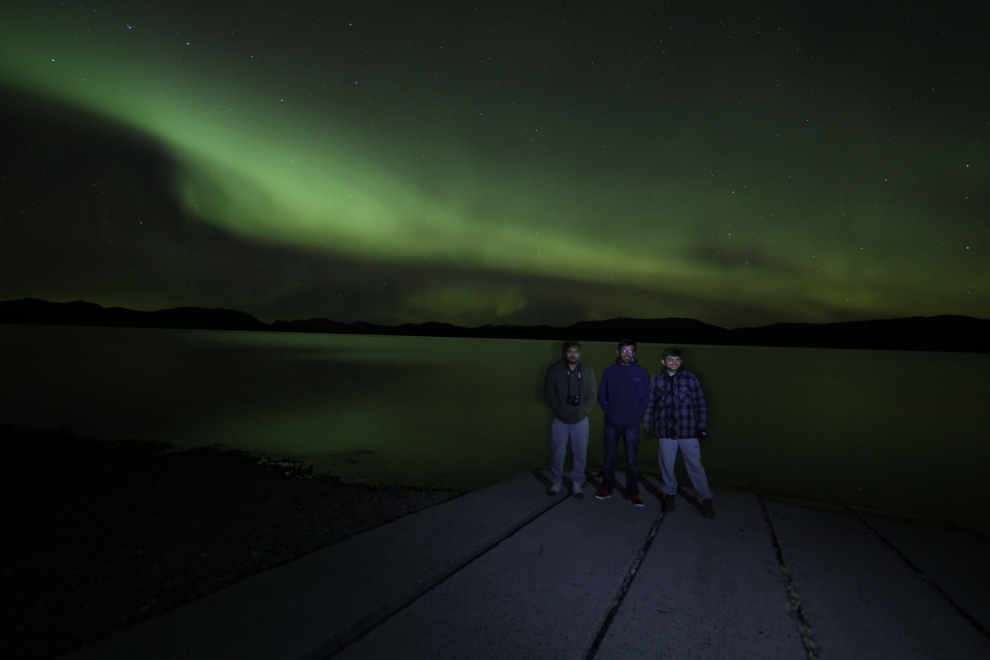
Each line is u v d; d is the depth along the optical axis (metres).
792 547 4.66
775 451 15.01
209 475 8.61
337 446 14.55
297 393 28.06
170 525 5.39
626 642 3.15
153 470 8.77
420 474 11.55
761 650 3.10
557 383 5.78
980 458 14.42
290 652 2.85
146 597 3.66
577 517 5.23
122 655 2.81
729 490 6.40
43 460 9.07
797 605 3.64
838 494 10.72
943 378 48.41
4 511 5.71
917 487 11.39
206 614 3.26
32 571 4.12
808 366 65.25
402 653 2.93
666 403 5.44
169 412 20.34
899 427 19.77
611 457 5.80
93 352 61.75
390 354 79.81
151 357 56.09
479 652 2.94
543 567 4.07
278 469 10.93
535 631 3.16
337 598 3.47
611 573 3.99
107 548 4.65
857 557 4.47
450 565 4.09
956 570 4.22
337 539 4.88
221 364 49.09
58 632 3.19
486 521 5.02
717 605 3.61
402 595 3.56
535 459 13.42
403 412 21.42
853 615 3.52
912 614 3.54
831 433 18.27
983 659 3.05
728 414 22.92
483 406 23.75
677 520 5.25
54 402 22.31
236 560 4.36
